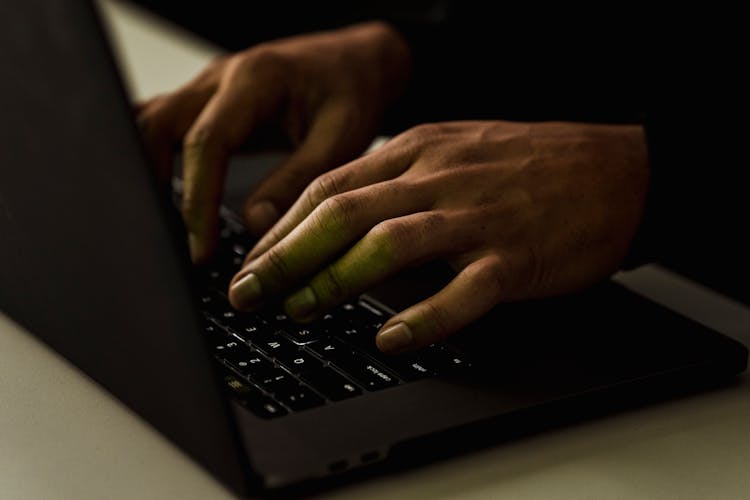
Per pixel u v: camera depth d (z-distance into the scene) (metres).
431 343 0.60
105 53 0.40
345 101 0.96
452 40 1.22
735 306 0.79
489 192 0.69
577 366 0.60
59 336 0.59
